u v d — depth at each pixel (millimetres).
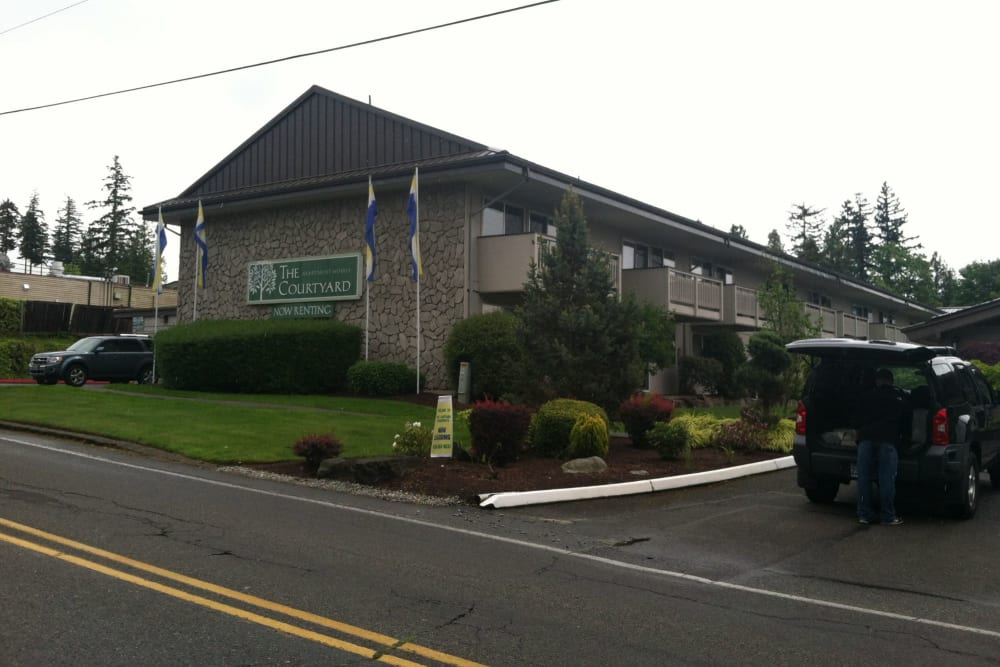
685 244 29969
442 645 4930
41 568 6191
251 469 11812
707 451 15008
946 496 9711
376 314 23234
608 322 15711
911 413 9797
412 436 12422
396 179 21719
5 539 6984
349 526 8328
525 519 9273
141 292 47375
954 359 10898
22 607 5297
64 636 4812
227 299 26750
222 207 25922
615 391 15562
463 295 21562
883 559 7664
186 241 28078
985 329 27219
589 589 6348
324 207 24766
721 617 5727
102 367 25438
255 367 22484
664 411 14641
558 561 7254
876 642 5285
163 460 12367
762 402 16000
